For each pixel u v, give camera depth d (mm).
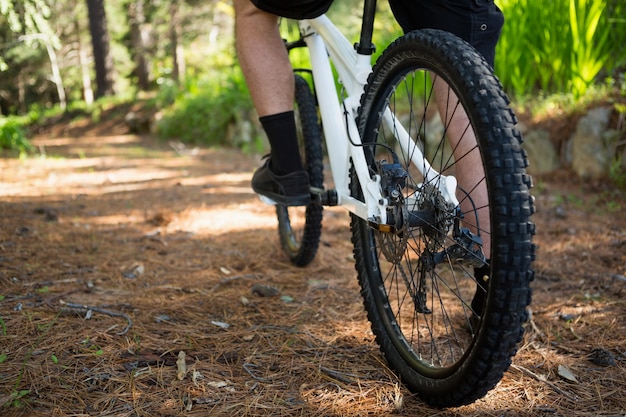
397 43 1688
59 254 2928
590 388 1734
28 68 28047
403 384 1750
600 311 2273
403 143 1770
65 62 29031
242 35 1962
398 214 1613
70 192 4945
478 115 1368
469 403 1527
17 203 4270
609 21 4555
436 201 1539
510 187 1316
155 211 4145
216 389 1679
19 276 2539
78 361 1791
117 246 3164
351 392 1693
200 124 10477
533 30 5070
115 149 9773
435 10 1739
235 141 9359
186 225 3717
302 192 2064
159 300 2369
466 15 1716
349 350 1962
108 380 1697
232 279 2648
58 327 2029
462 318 2201
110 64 19500
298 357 1906
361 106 1901
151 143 11008
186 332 2059
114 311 2207
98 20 19188
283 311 2303
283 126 1992
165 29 19266
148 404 1584
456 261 1528
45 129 16984
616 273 2711
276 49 1968
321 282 2676
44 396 1598
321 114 2104
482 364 1392
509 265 1311
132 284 2562
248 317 2227
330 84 2107
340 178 2014
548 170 4691
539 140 4746
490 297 1354
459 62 1437
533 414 1598
